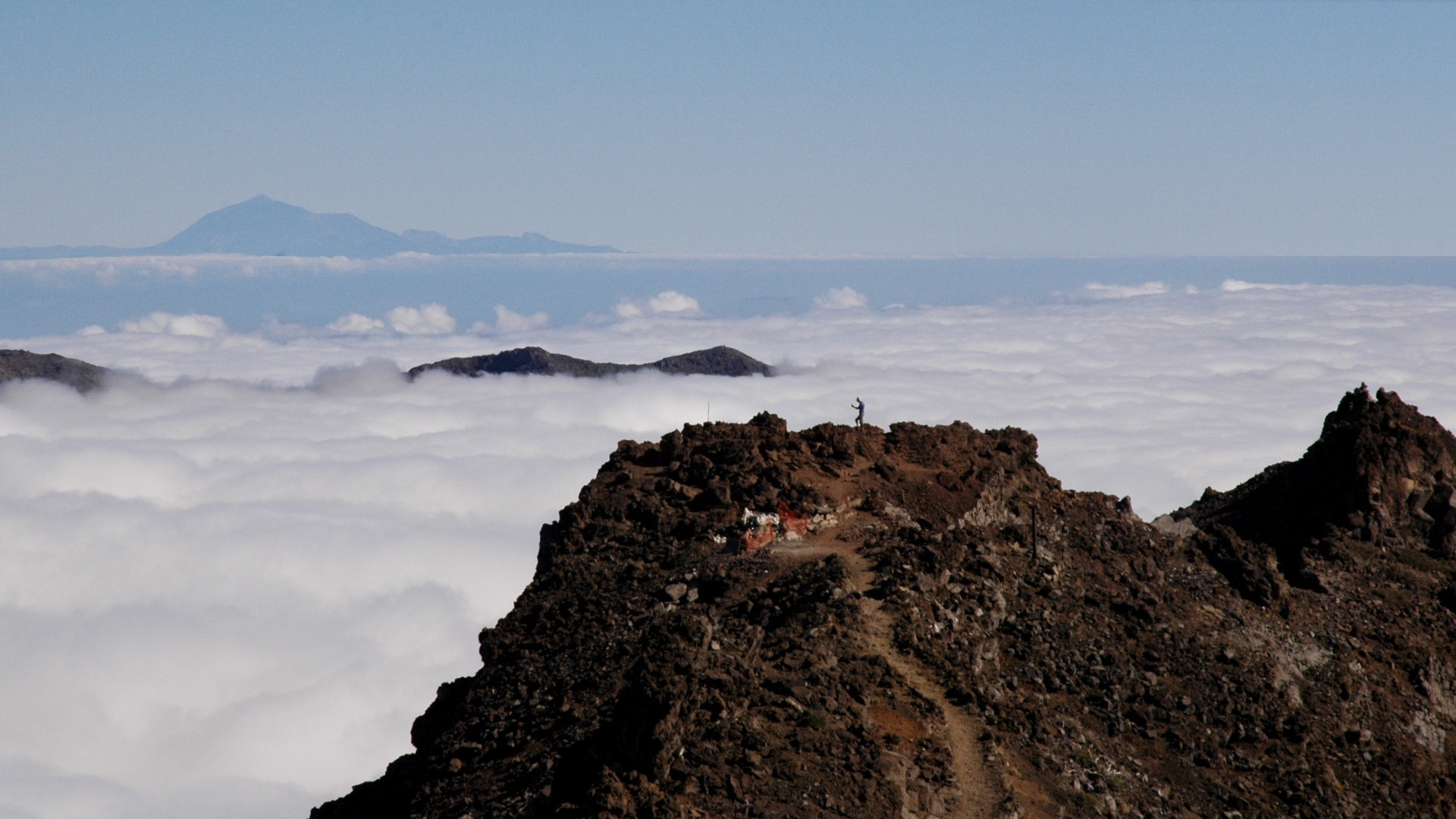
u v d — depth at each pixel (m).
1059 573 54.81
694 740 34.09
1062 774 41.31
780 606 45.22
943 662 43.91
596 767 33.56
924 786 36.28
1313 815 46.44
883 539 51.88
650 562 51.88
